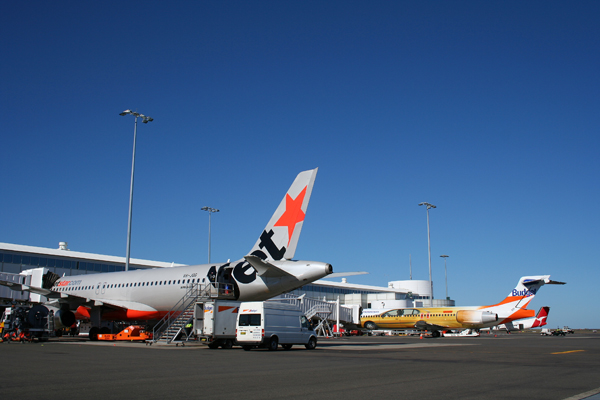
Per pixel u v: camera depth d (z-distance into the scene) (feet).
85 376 41.16
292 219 92.53
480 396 32.32
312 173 92.17
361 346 100.12
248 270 94.89
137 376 41.52
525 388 36.37
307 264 87.71
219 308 85.56
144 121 146.41
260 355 68.85
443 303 337.93
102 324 136.56
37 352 70.18
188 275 104.42
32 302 136.46
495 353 79.41
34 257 173.88
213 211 225.15
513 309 182.29
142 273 114.52
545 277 177.99
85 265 189.57
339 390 34.45
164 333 96.43
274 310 81.15
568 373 47.39
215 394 32.09
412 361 60.85
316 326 181.88
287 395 31.96
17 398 29.86
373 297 308.81
